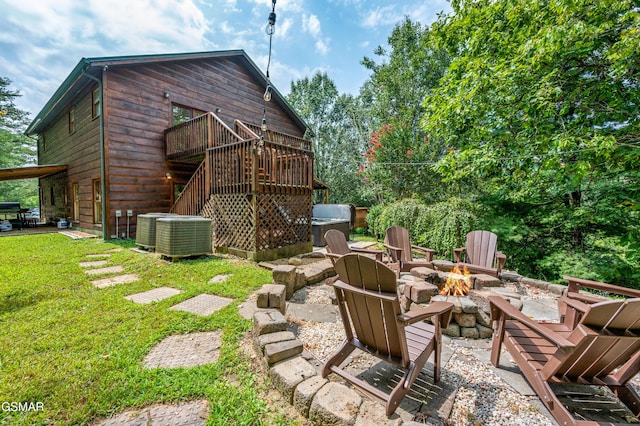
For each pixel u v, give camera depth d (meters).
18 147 18.77
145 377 1.84
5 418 1.50
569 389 1.91
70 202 10.70
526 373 1.84
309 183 6.71
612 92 4.20
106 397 1.66
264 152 5.50
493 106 5.01
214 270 4.43
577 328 1.53
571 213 5.61
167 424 1.50
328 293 3.68
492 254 4.19
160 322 2.63
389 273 1.56
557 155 4.00
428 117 6.59
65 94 9.12
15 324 2.54
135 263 4.85
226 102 10.55
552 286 3.82
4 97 17.64
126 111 7.91
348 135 18.47
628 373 1.71
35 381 1.78
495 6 5.03
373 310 1.71
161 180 8.77
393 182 9.12
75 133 9.95
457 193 8.08
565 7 3.56
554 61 4.29
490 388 1.87
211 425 1.49
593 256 5.41
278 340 2.03
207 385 1.78
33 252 5.74
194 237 5.18
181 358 2.09
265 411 1.59
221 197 6.11
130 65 8.01
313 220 9.27
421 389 1.84
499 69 4.70
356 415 1.40
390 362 1.77
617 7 3.39
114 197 7.67
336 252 3.86
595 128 4.38
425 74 11.08
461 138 6.18
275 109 12.54
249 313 2.87
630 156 3.88
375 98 13.20
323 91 19.89
